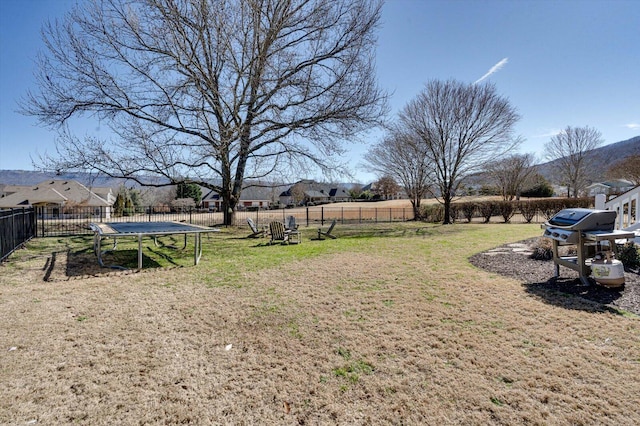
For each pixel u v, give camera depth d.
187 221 19.39
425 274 5.66
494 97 18.12
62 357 2.76
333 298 4.39
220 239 11.77
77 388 2.30
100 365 2.62
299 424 1.94
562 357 2.61
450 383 2.31
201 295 4.61
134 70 12.30
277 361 2.68
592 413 1.94
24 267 6.62
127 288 5.01
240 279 5.56
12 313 3.84
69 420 1.97
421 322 3.46
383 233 13.66
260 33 12.30
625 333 2.99
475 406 2.05
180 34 11.94
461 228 15.50
